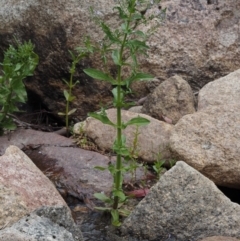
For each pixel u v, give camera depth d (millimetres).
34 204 1089
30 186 1130
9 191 1067
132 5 1085
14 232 955
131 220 1120
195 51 1645
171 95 1480
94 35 1666
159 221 1104
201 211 1093
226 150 1253
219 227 1078
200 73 1647
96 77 1105
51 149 1385
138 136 1372
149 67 1646
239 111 1318
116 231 1141
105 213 1197
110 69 1666
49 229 986
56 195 1148
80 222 1184
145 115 1419
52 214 1029
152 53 1640
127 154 1116
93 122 1444
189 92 1491
